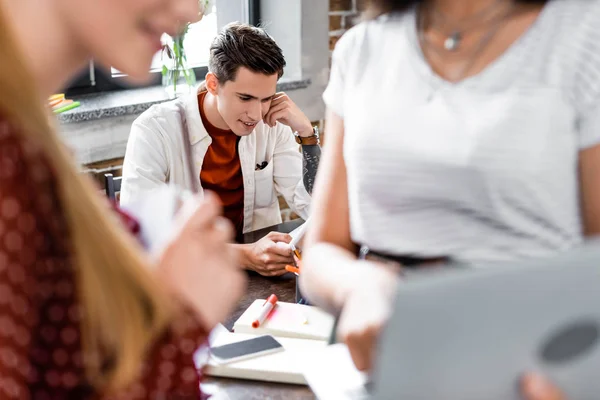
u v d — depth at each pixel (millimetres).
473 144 825
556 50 814
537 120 813
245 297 1533
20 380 604
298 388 1127
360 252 957
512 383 565
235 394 1107
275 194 2418
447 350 534
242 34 2045
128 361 652
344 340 798
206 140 2182
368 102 917
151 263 720
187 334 710
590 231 838
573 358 567
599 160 814
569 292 535
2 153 593
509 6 846
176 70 2684
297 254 1616
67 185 625
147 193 914
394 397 551
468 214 867
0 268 590
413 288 511
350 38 983
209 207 756
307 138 2156
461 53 861
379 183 893
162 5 681
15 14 651
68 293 644
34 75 672
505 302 525
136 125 2146
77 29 676
